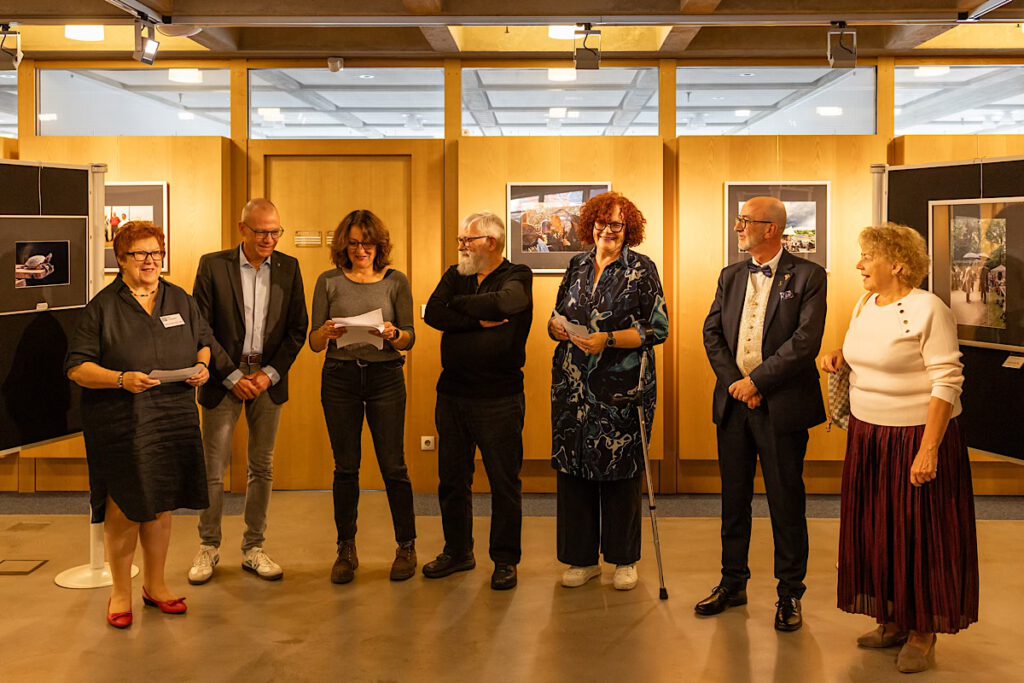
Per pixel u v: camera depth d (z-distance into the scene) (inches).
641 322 156.1
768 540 191.8
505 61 237.0
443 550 172.7
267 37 231.8
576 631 141.9
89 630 142.6
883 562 129.6
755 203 145.5
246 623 145.3
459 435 165.5
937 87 236.4
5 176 161.9
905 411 128.2
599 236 158.1
